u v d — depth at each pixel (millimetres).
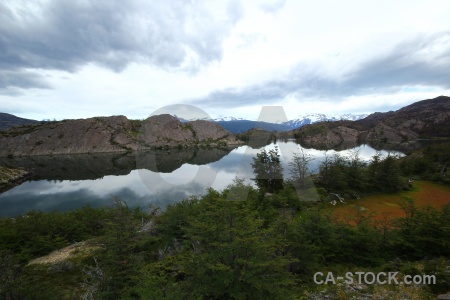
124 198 28359
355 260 10156
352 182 22594
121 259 7500
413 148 83062
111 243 7691
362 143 108188
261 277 5523
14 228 13133
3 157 97875
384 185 23828
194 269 5781
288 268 9047
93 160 82312
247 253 5484
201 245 6496
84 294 7742
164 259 8273
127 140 107938
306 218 11148
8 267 6836
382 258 10141
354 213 17438
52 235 13367
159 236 10688
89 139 107562
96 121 117125
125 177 48781
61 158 90438
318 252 9875
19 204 32781
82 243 12523
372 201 20750
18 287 6340
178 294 5367
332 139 109812
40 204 32281
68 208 29719
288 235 9180
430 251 10242
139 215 14672
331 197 20234
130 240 7938
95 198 32719
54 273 9500
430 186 26062
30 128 118625
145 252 9570
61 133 111125
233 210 5391
